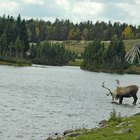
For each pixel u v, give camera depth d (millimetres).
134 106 61812
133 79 161250
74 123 41781
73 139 27156
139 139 24562
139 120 33219
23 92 74562
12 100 60281
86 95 76750
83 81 124938
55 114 47938
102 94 81125
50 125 39875
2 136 33188
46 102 60469
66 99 66625
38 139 32656
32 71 165375
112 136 26172
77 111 51844
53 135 34562
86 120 44219
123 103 65562
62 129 37906
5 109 49719
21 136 33656
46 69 197500
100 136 26688
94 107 57312
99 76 167750
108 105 61000
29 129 37031
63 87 94688
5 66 193250
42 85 96500
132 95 65438
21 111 48844
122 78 164125
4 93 70125
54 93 76812
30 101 60500
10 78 113438
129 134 26422
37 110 50656
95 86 105312
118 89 65375
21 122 40688
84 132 30906
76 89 90688
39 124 40125
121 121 34969
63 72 178625
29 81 107438
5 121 40688
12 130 36062
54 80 120062
